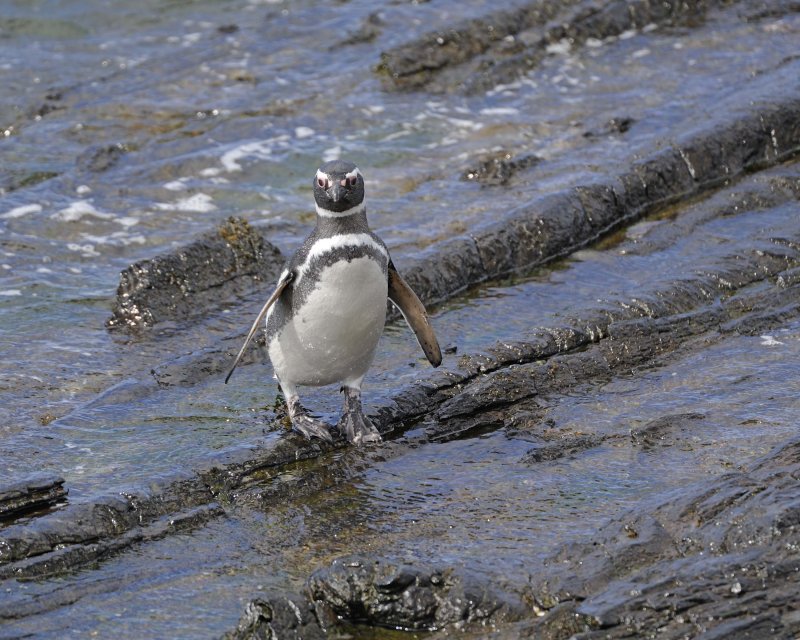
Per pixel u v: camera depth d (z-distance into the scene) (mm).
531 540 10414
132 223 18812
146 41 27578
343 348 11953
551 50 25938
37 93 24422
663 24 27250
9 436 12617
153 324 15438
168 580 10203
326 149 21594
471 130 22281
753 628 8719
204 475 11727
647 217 18984
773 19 27234
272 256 16797
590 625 8891
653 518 10109
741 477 10484
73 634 9391
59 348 14805
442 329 15359
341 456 12352
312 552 10594
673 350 14352
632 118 21875
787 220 18062
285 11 29016
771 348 14133
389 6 27719
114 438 12625
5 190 19812
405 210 18859
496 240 17281
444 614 9320
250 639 9094
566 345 14508
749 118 20859
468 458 12266
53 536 10555
